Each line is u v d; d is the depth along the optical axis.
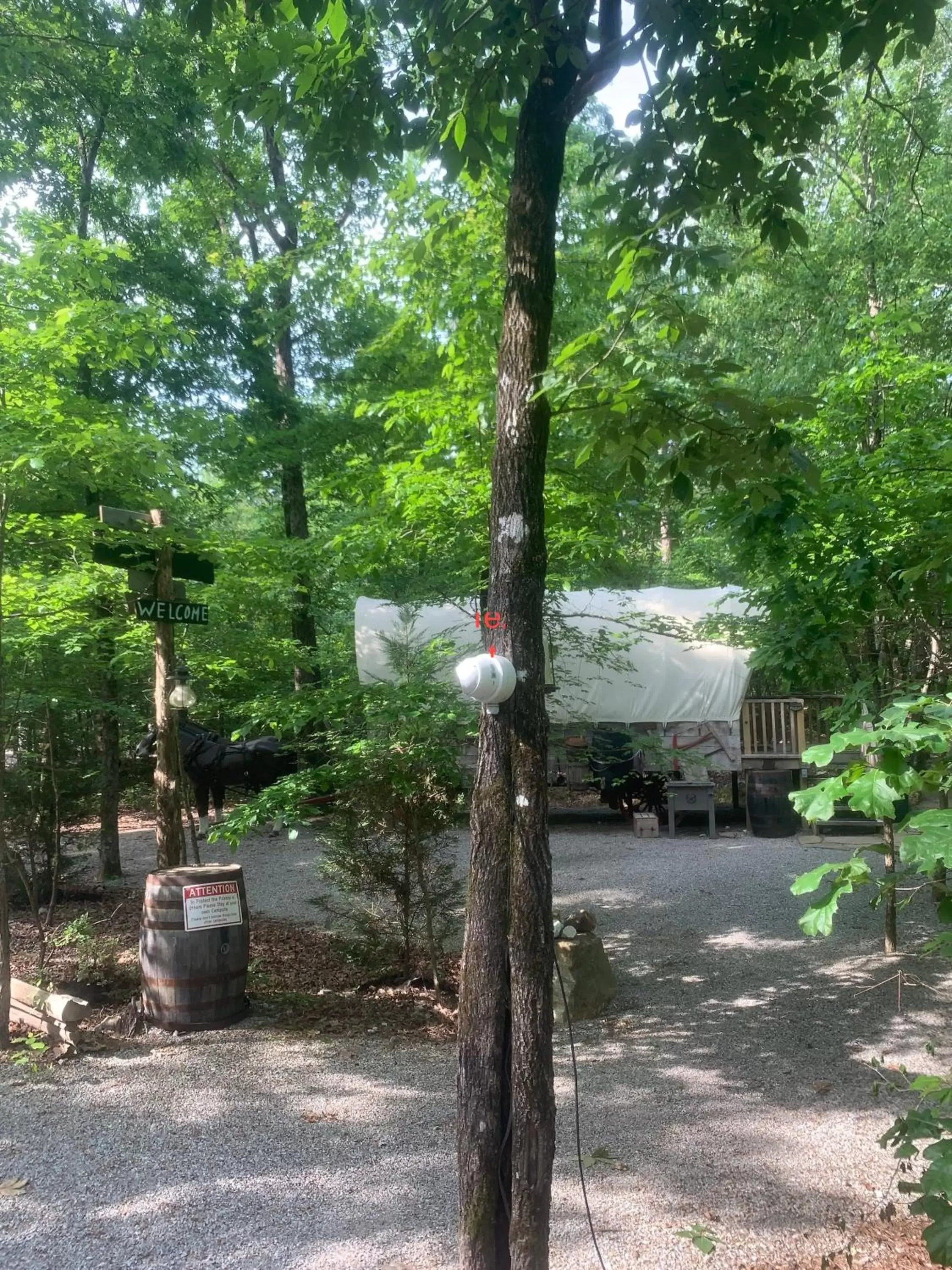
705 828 13.99
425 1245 3.46
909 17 3.50
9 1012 5.77
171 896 5.92
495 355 7.43
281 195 15.16
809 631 6.51
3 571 6.39
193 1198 3.83
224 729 14.58
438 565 8.32
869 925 8.32
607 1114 4.71
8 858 6.65
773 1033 5.88
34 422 5.50
